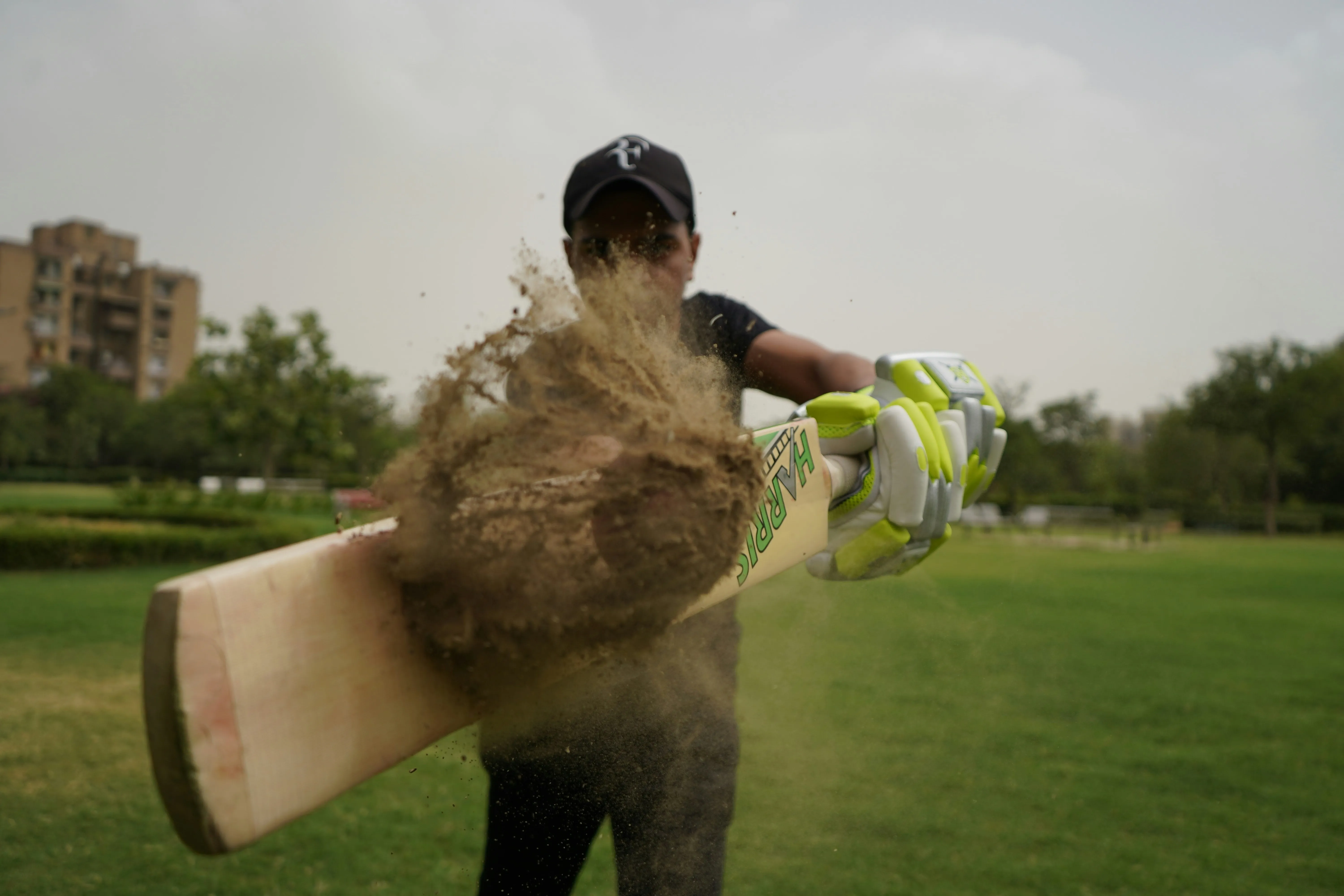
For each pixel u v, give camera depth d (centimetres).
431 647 86
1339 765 417
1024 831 328
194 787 67
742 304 200
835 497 159
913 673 579
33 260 7844
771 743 399
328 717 77
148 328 8369
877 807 341
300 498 2933
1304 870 304
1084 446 4684
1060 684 575
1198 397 4056
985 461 184
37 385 7744
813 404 162
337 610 79
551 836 145
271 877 288
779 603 355
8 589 995
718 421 104
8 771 384
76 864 296
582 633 91
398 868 295
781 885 277
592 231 181
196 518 1856
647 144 185
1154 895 283
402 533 83
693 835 145
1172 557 1973
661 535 90
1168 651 714
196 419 5750
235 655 70
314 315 3362
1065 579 1322
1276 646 753
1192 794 375
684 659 141
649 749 139
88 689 524
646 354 106
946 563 1598
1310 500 5053
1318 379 3734
